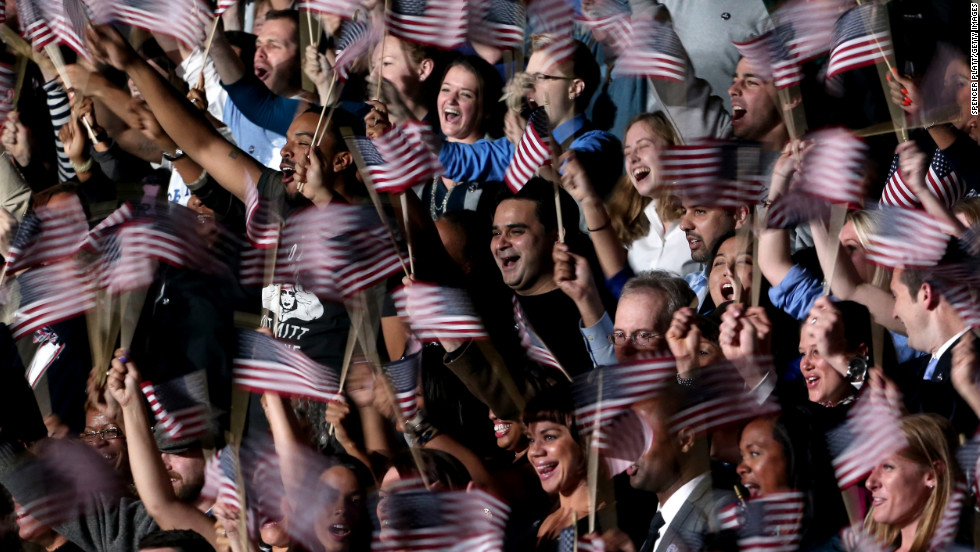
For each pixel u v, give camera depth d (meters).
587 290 15.51
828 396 13.70
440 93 17.66
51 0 18.33
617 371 13.37
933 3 16.11
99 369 16.55
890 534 12.36
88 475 15.43
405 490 13.69
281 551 14.23
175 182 19.23
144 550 13.82
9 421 16.94
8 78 20.34
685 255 16.03
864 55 15.71
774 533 12.45
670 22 16.98
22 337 17.56
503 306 16.06
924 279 13.98
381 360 15.94
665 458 13.04
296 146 16.22
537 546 13.41
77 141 18.81
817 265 15.28
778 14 16.23
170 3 18.53
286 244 16.27
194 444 15.89
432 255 15.90
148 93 16.58
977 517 12.28
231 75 19.09
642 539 13.24
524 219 16.06
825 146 15.11
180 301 17.05
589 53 17.27
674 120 16.97
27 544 15.28
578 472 13.29
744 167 15.66
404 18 17.64
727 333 13.88
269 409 14.83
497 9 17.78
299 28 19.55
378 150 16.06
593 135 16.89
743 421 13.37
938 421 12.42
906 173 14.86
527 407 13.54
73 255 17.84
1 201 20.11
